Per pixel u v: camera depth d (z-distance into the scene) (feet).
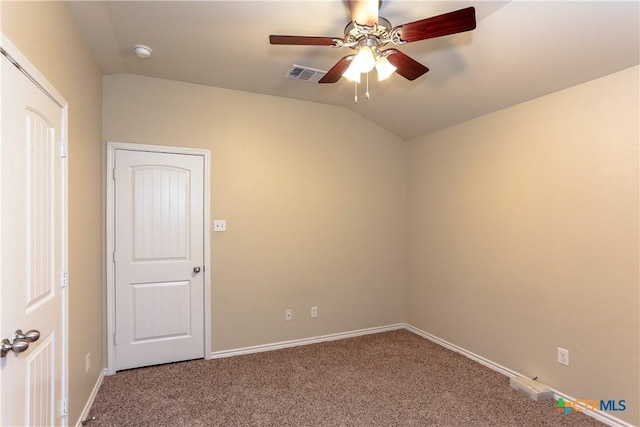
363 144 12.98
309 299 12.02
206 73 9.80
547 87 8.27
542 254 8.60
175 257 10.30
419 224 13.00
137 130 9.87
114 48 8.23
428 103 10.68
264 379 9.24
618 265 7.10
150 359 10.00
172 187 10.27
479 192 10.44
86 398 7.55
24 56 4.49
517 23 6.88
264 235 11.37
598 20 6.24
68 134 6.33
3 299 3.97
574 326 7.88
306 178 12.01
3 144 3.95
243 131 11.13
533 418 7.45
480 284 10.38
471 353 10.68
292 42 6.13
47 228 5.30
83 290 7.32
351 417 7.51
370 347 11.62
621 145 7.06
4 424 3.98
